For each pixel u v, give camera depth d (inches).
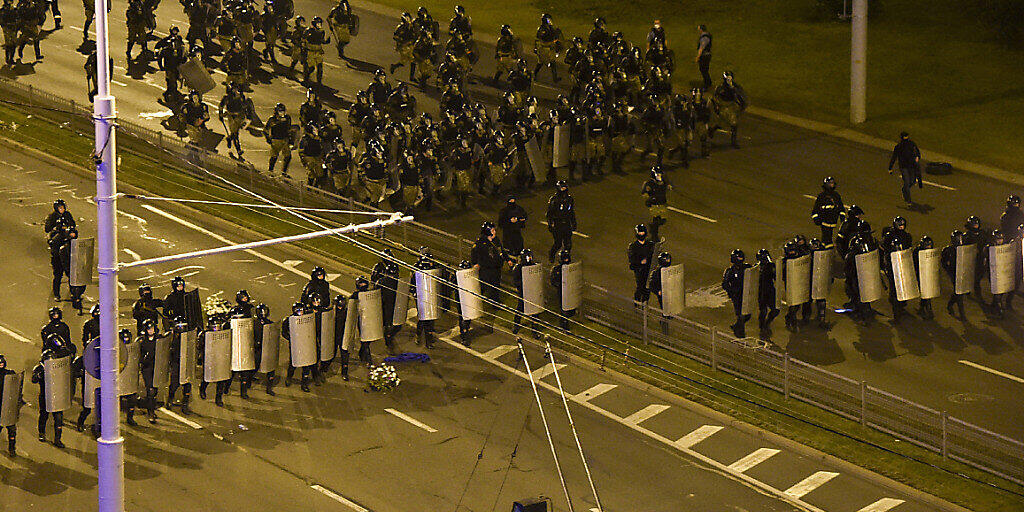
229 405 1561.3
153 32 2844.5
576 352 1675.7
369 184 2058.3
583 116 2185.0
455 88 2293.3
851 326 1739.7
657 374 1620.3
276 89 2564.0
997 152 2306.8
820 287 1721.2
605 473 1418.6
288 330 1581.0
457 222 2060.8
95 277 1870.1
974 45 2765.7
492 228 1739.7
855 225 1844.2
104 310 1169.4
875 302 1803.6
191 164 2110.0
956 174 2224.4
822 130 2418.8
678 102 2222.0
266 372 1574.8
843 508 1357.0
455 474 1417.3
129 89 2546.8
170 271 1891.0
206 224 2046.0
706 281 1873.8
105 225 1157.7
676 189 2171.5
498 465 1434.5
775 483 1402.6
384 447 1471.5
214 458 1450.5
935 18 2908.5
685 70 2714.1
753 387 1590.8
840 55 2758.4
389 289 1663.4
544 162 2177.7
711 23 2970.0
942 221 2048.5
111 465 1185.4
